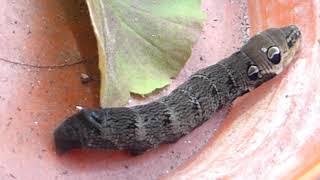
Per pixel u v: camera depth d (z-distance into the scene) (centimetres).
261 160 21
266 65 23
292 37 24
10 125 23
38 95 24
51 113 24
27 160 22
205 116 23
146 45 24
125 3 24
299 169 21
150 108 23
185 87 23
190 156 23
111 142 22
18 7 25
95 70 25
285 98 23
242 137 22
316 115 22
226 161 22
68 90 24
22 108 23
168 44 24
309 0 24
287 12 25
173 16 25
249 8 26
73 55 25
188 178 22
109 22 23
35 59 24
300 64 23
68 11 25
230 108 24
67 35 25
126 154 23
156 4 25
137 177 23
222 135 23
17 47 24
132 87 24
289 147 21
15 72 24
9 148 23
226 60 24
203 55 26
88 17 25
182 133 23
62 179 22
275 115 22
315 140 21
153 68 24
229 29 26
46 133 23
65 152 23
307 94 23
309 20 24
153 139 23
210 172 22
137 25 24
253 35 25
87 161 23
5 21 25
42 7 25
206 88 23
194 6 25
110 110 22
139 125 22
